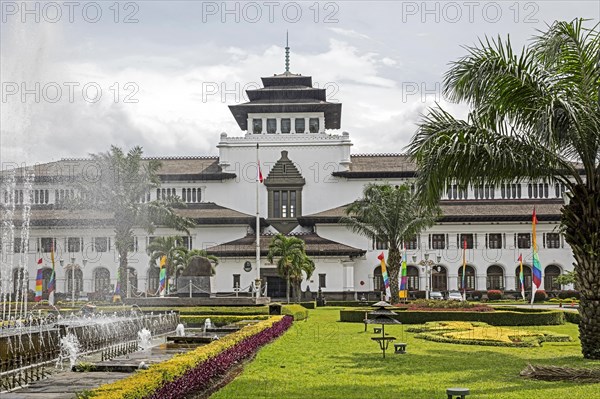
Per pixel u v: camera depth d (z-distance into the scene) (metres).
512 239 76.12
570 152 20.88
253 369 18.38
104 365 17.25
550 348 24.70
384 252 76.06
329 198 79.69
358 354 22.34
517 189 79.50
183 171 80.75
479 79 20.02
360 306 63.97
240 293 72.69
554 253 75.38
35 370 17.84
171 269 67.12
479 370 18.50
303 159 80.31
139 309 41.66
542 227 75.62
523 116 20.20
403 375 17.50
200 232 76.75
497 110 20.05
